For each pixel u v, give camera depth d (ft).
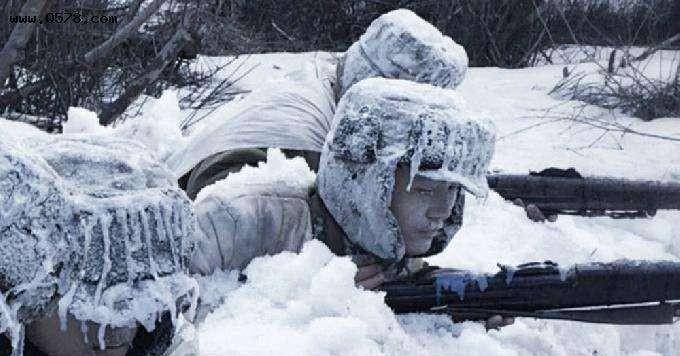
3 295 3.59
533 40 27.61
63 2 15.37
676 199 12.51
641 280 8.05
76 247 3.91
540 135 18.38
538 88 22.85
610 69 23.04
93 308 3.99
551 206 12.37
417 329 7.72
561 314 8.03
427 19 28.40
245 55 23.44
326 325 6.58
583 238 12.30
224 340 6.45
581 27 29.04
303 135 10.14
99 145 4.46
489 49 27.12
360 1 28.78
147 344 4.50
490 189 12.33
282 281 7.20
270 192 7.71
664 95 20.90
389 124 7.40
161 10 19.11
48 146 4.35
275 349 6.41
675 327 10.02
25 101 15.24
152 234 4.15
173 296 4.20
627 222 13.66
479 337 7.70
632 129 19.30
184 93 17.69
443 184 7.55
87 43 15.92
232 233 7.41
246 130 9.98
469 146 7.41
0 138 3.69
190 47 17.54
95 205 4.00
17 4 15.17
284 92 10.56
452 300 7.79
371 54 11.12
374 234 7.55
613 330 9.40
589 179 12.35
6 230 3.56
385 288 7.73
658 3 29.81
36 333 4.38
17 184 3.59
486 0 26.91
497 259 10.43
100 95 15.58
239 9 27.55
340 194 7.61
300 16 28.60
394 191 7.57
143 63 17.37
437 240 8.47
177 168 10.21
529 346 8.30
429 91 7.57
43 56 15.31
